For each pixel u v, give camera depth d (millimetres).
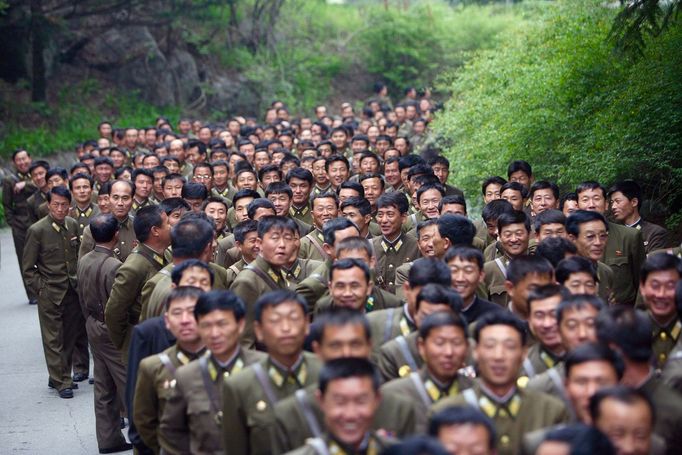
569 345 6738
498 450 5988
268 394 6465
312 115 44062
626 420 5066
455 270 8164
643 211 15031
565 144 15320
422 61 46156
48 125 35281
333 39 49156
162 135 25141
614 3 16484
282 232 9180
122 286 9852
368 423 5383
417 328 7480
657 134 13453
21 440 10867
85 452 10469
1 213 28688
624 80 14547
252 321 9070
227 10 43969
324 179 16688
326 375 5316
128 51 39594
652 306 7543
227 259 11906
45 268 13172
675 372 6578
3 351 14898
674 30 13680
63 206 13531
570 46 16000
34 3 32812
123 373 10359
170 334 8102
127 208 13484
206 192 13883
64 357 12953
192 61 41781
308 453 5430
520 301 8062
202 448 6887
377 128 23281
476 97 18766
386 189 16281
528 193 13266
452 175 17984
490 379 5988
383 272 11281
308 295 9062
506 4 44344
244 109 42938
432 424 4984
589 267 8070
